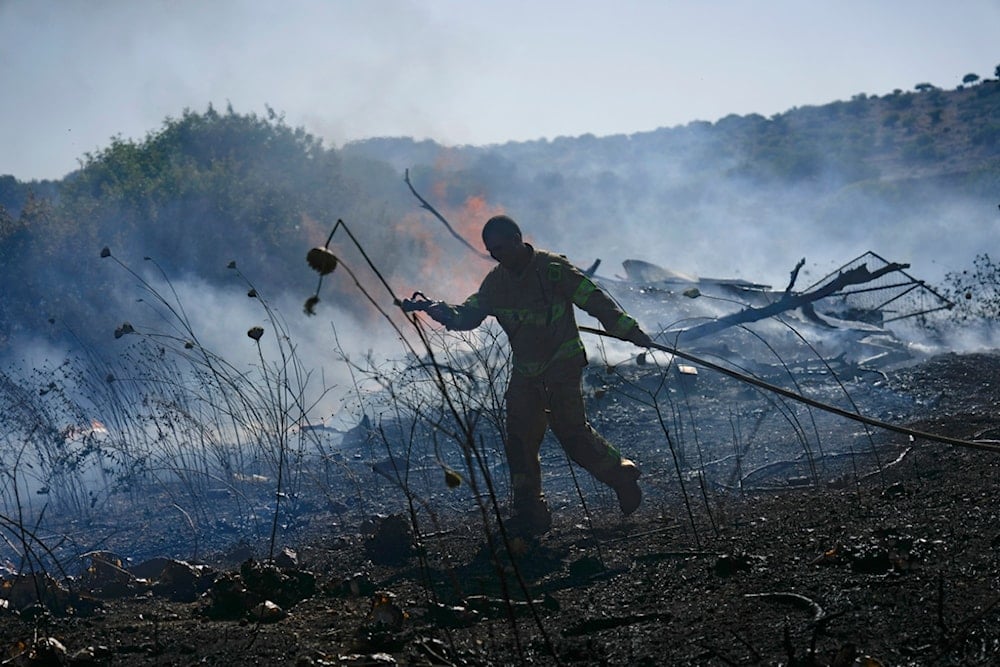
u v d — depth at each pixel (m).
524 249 6.06
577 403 6.07
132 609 5.10
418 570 5.46
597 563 5.23
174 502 8.02
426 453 8.77
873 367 12.93
